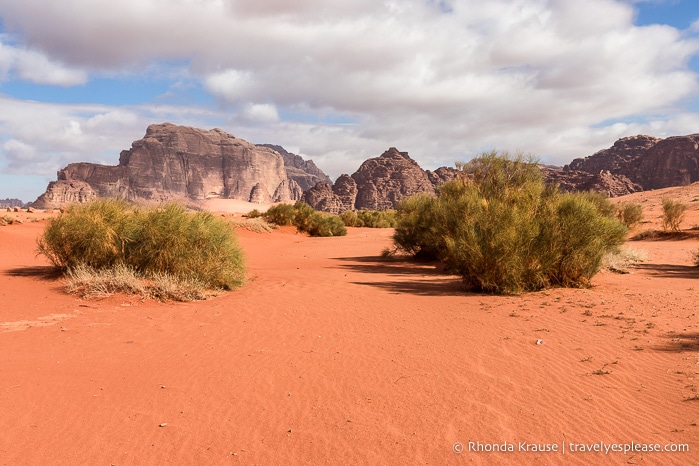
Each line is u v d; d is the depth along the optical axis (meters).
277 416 5.01
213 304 10.73
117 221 13.05
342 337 8.07
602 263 15.46
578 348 7.36
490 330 8.50
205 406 5.23
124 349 7.21
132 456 4.18
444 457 4.19
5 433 4.52
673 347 7.27
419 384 5.91
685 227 42.81
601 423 4.84
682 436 4.52
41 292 11.12
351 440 4.50
